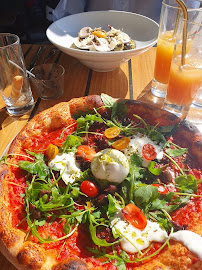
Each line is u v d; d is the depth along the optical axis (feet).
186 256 0.79
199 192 0.99
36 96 1.55
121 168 0.99
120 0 2.88
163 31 1.43
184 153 1.13
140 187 0.91
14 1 2.84
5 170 1.02
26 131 1.19
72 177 1.02
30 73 1.48
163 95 1.53
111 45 1.70
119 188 0.99
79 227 0.90
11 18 2.93
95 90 1.59
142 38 1.86
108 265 0.80
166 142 1.14
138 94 1.56
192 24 1.08
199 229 0.85
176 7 1.33
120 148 1.10
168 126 1.19
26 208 0.89
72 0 2.75
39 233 0.88
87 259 0.82
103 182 0.99
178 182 0.99
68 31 1.89
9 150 1.11
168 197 0.94
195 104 1.48
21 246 0.82
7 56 1.29
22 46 2.03
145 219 0.85
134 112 1.30
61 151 1.10
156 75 1.51
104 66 1.61
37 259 0.79
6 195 0.95
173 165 1.09
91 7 2.84
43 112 1.26
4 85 1.33
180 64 1.21
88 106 1.30
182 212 0.93
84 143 1.15
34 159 1.08
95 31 1.81
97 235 0.87
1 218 0.87
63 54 1.95
